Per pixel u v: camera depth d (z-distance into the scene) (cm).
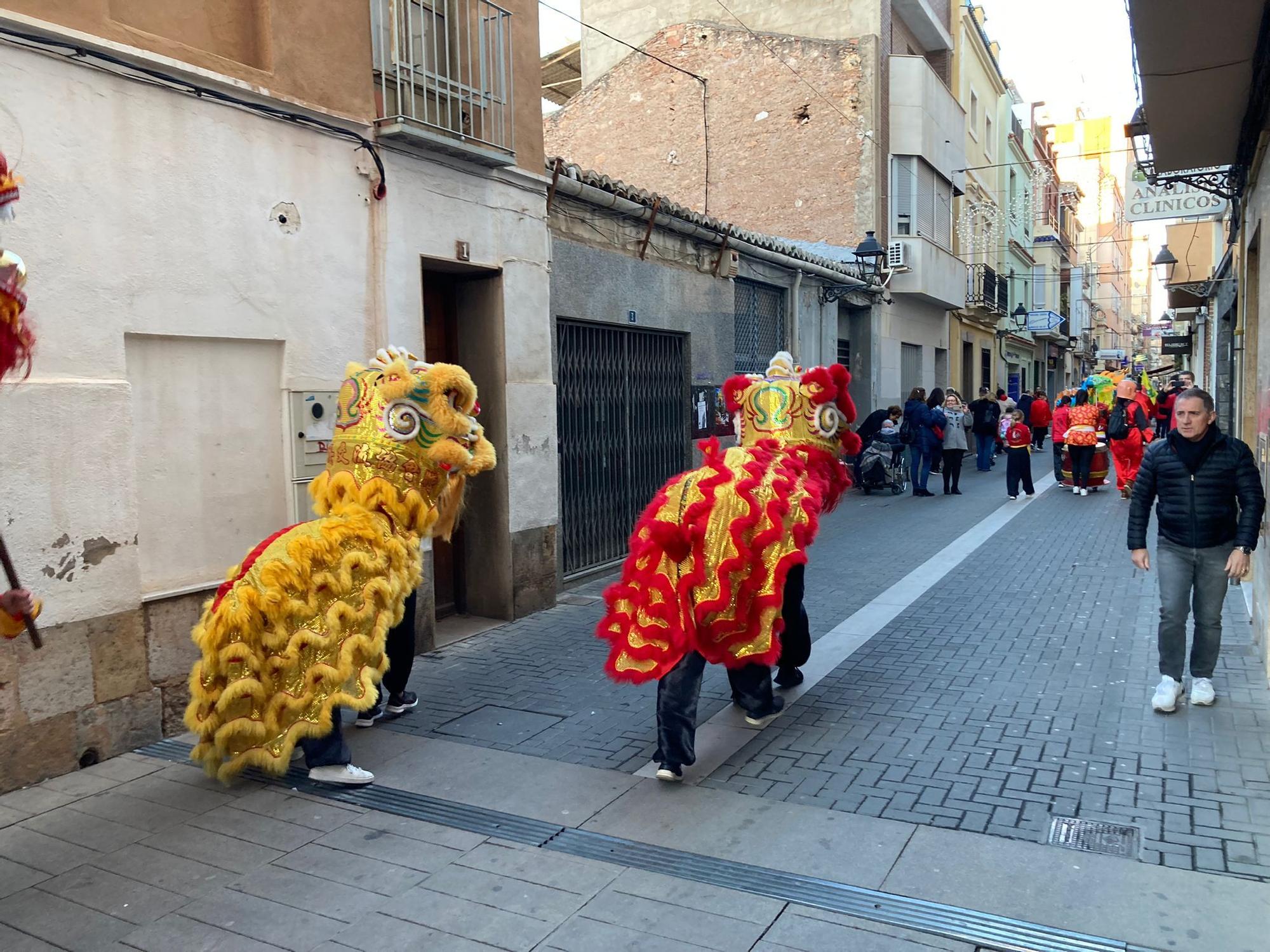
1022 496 1428
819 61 1777
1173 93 704
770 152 1822
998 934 297
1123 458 1322
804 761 443
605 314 873
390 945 301
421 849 367
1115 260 6406
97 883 344
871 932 301
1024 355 3481
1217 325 1477
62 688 439
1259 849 345
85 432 440
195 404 501
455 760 457
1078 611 712
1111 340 6556
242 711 405
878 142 1764
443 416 443
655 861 352
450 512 477
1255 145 729
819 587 824
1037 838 359
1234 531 480
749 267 1207
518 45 720
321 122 557
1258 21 583
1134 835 359
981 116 2600
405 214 619
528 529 746
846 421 536
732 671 490
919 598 771
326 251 564
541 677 591
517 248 721
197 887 340
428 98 671
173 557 493
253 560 416
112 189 449
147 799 416
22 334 310
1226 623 661
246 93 511
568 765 448
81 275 437
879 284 1653
